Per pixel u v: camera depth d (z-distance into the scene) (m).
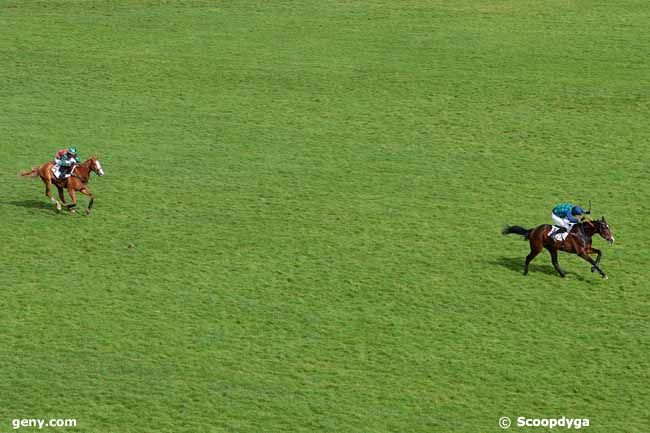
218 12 65.69
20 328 32.41
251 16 65.00
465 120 50.50
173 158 46.00
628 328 33.00
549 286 35.41
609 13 64.88
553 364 31.14
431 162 45.84
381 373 30.58
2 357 30.88
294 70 56.62
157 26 63.22
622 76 55.25
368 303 34.25
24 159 45.53
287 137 48.59
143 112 51.47
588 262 36.81
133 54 58.88
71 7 66.50
